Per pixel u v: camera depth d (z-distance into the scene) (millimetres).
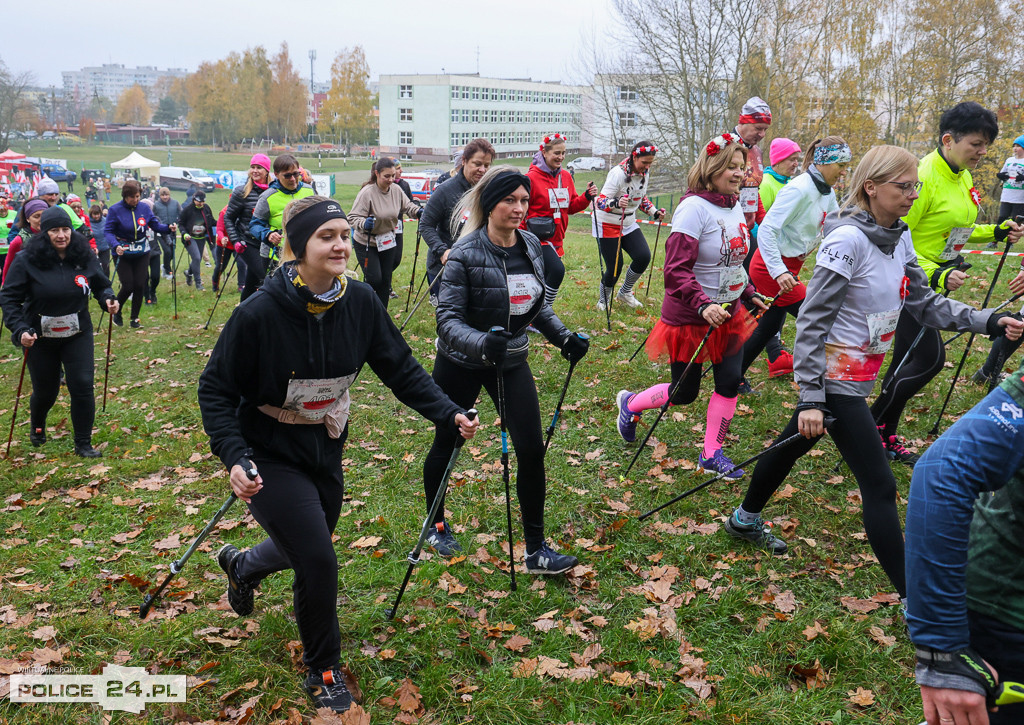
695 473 4961
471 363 3828
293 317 2852
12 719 3045
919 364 4688
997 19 30906
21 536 4746
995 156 28094
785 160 6465
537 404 3828
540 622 3580
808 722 2963
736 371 4852
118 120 180750
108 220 10023
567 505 4645
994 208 28797
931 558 1780
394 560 4129
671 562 4066
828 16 31875
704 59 32094
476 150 6547
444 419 3180
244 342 2828
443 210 6699
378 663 3324
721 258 4660
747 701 3055
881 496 3395
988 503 1956
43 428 6305
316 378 2922
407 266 14180
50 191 9633
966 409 5871
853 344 3436
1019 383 1760
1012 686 1806
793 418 3816
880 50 32625
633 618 3617
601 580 3916
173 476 5566
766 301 5086
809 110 34562
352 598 3807
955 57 31562
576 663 3322
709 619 3586
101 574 4172
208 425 2832
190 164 90250
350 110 102938
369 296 3076
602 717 3008
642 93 34156
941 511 1768
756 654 3355
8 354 9734
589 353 7391
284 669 3262
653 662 3289
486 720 3010
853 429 3441
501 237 3762
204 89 126188
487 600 3781
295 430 3023
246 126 120625
